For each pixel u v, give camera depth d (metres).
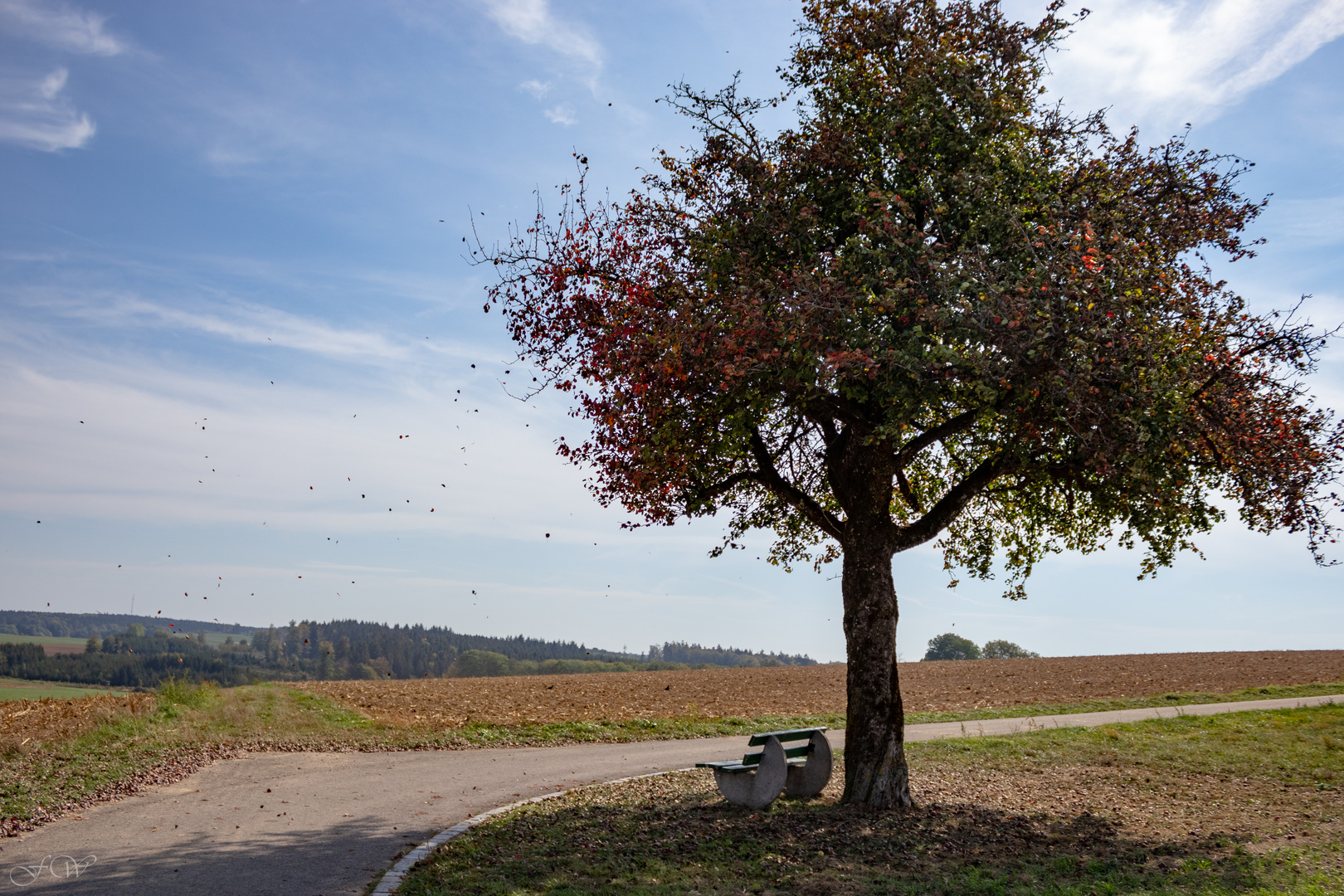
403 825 10.63
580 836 10.02
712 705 29.66
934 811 11.69
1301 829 10.82
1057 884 8.37
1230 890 8.07
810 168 12.99
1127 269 10.30
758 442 12.95
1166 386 10.11
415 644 110.81
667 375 11.38
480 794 12.98
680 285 12.43
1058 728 21.86
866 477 12.33
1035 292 10.01
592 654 120.75
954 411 13.27
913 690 37.69
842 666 55.31
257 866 8.51
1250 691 33.38
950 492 12.22
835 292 10.82
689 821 10.87
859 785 11.75
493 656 91.62
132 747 14.95
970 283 10.05
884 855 9.41
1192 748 17.44
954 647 99.25
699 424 12.11
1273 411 11.18
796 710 28.42
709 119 13.57
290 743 17.53
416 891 7.69
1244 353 11.63
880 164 12.82
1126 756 16.73
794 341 10.46
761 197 12.88
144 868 8.34
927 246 10.64
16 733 14.88
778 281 11.80
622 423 12.06
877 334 10.69
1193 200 12.33
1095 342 9.71
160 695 20.67
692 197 13.46
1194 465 11.94
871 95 13.17
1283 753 16.55
